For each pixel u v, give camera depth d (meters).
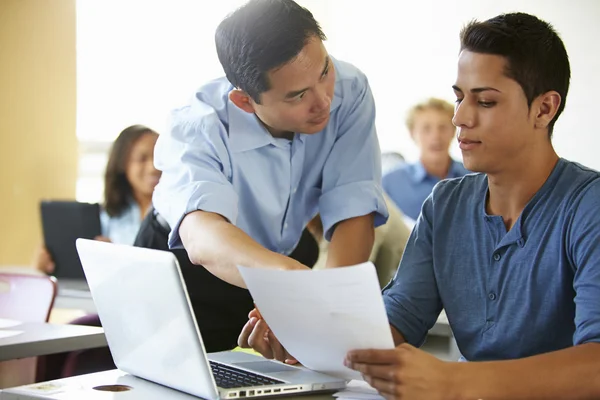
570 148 5.98
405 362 1.49
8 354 2.27
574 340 1.63
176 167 2.23
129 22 6.34
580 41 5.89
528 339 1.78
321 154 2.36
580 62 5.88
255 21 1.88
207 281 2.63
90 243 1.81
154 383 1.79
